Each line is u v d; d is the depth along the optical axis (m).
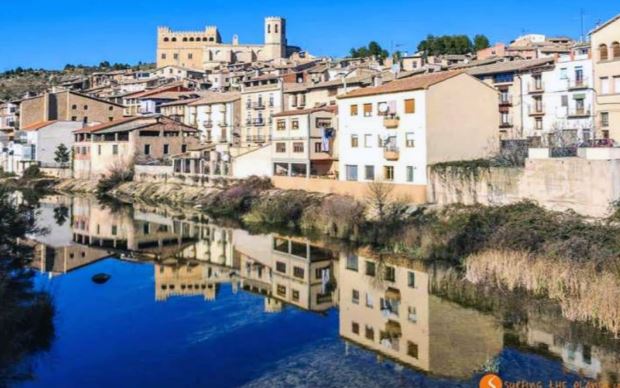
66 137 130.88
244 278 44.19
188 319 33.53
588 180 43.75
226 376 25.14
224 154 91.12
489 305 34.03
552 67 77.31
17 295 36.16
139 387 24.05
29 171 122.75
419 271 43.09
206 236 62.06
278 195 71.00
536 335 28.89
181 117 130.25
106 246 57.44
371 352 27.64
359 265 46.25
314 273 44.94
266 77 112.38
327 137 77.12
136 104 148.25
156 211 82.25
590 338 28.20
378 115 64.75
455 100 61.22
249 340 29.83
